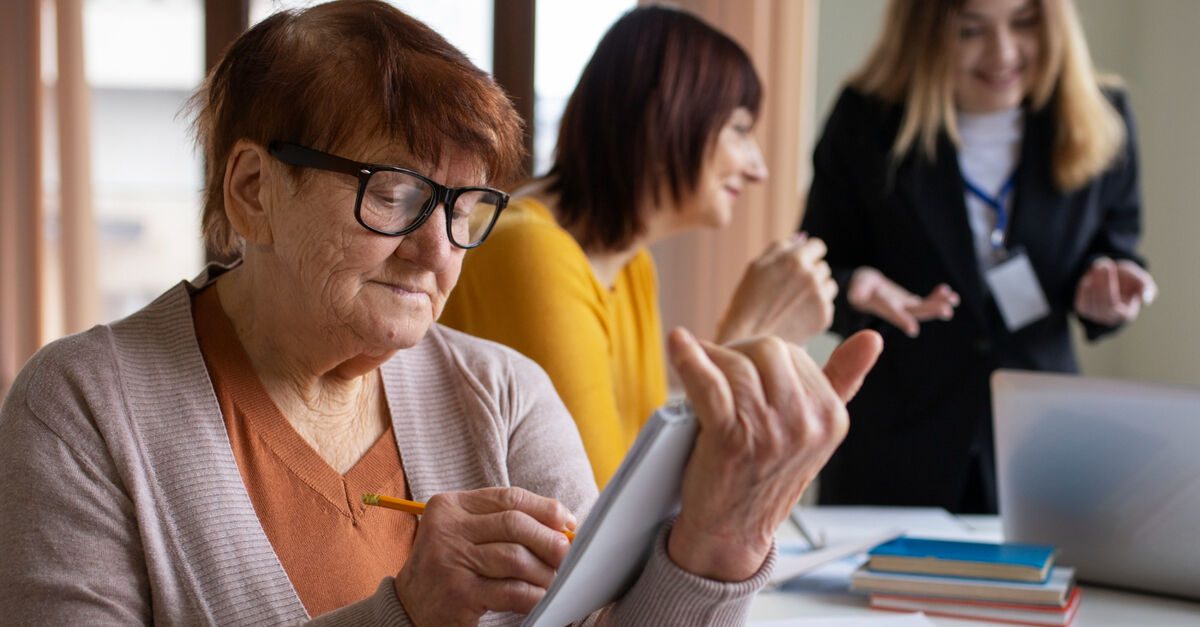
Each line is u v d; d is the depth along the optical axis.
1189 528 1.56
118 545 0.97
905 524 1.99
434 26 1.08
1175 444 1.55
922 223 2.61
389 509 1.12
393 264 1.02
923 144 2.61
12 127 3.66
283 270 1.04
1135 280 2.49
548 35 3.56
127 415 1.00
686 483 0.83
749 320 1.81
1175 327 3.66
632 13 1.84
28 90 3.66
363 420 1.15
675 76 1.78
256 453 1.06
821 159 2.78
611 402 1.67
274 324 1.06
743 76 1.84
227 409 1.06
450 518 0.92
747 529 0.84
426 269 1.02
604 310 1.75
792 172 3.73
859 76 2.77
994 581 1.49
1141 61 3.83
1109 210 2.74
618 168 1.80
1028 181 2.62
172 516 0.99
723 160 1.83
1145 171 3.80
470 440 1.20
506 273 1.63
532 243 1.65
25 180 3.67
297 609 1.01
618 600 0.95
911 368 2.63
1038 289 2.54
